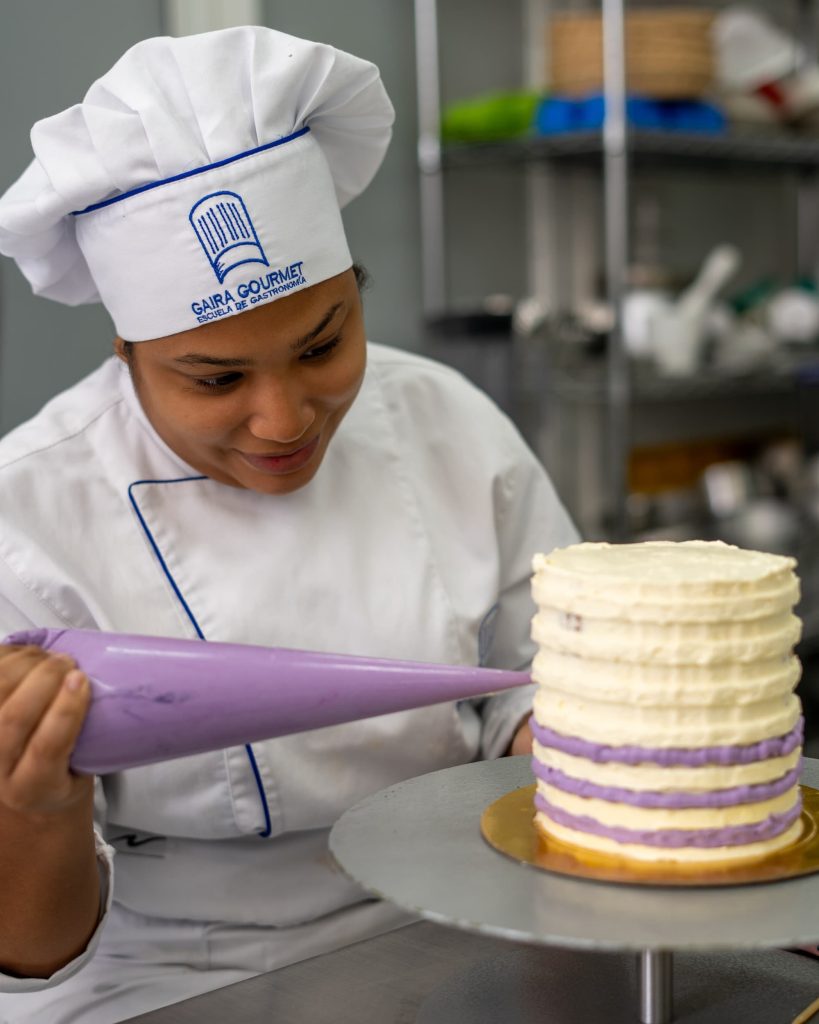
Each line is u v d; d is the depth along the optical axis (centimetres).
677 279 326
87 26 252
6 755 82
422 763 126
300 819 122
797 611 320
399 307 315
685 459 360
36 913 97
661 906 77
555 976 96
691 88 285
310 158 106
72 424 125
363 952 103
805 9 386
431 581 128
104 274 110
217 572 121
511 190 334
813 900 78
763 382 321
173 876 125
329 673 82
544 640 87
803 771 102
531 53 336
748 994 91
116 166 104
